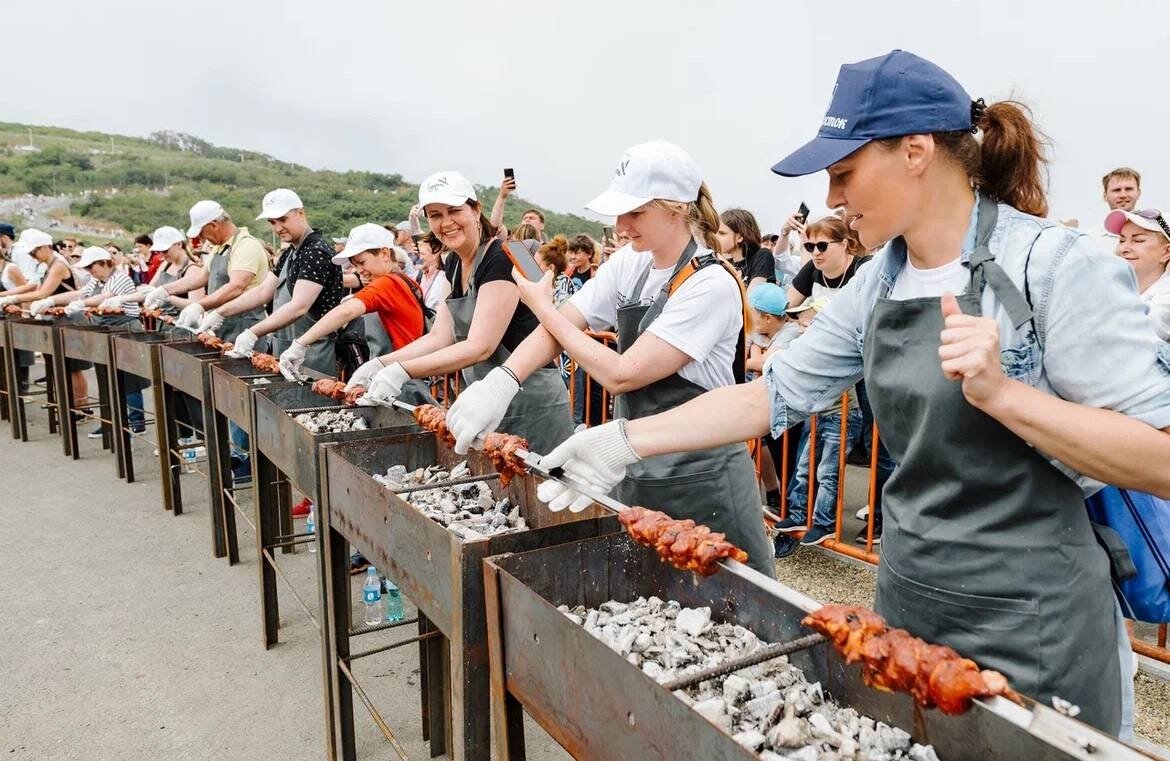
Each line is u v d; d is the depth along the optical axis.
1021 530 1.37
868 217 1.42
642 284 2.62
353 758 2.84
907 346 1.45
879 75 1.32
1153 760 0.89
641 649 1.62
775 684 1.46
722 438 1.86
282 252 5.65
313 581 4.47
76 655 3.65
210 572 4.59
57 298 8.52
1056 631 1.36
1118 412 1.21
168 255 8.40
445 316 3.80
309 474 2.91
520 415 3.46
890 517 1.59
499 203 6.59
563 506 1.95
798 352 1.77
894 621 1.58
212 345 5.24
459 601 1.79
